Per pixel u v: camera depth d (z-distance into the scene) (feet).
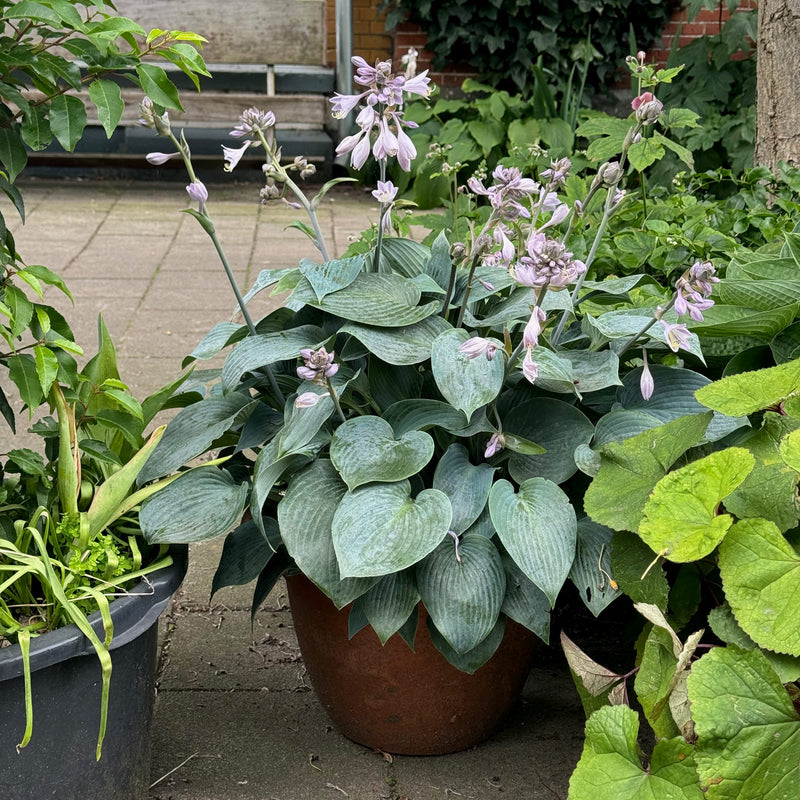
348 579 5.75
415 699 6.54
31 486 6.31
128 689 5.67
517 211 5.91
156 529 5.92
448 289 6.24
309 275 6.28
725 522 5.18
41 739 5.23
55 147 25.38
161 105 5.91
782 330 6.75
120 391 6.30
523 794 6.51
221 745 6.96
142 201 23.61
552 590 5.51
